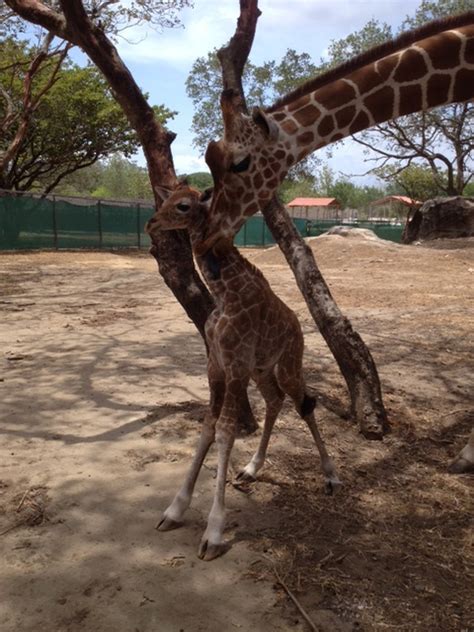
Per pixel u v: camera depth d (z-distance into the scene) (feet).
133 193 222.28
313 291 16.87
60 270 55.47
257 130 9.14
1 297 37.86
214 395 10.64
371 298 37.35
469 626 8.57
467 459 13.78
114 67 14.73
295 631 8.38
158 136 15.40
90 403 17.38
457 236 69.62
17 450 14.03
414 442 15.26
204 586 9.29
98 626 8.38
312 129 9.39
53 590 9.11
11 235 70.90
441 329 28.12
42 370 20.77
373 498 12.33
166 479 12.71
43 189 113.91
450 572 9.91
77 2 13.93
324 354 23.50
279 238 17.89
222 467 10.04
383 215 208.33
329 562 10.00
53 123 79.00
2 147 77.46
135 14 39.06
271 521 11.21
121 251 80.28
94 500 11.78
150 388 18.84
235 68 19.12
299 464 13.67
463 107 81.87
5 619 8.48
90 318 30.66
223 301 10.17
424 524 11.44
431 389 19.40
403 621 8.63
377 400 15.76
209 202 10.28
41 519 11.08
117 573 9.55
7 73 69.26
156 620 8.52
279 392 12.03
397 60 9.45
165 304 35.58
